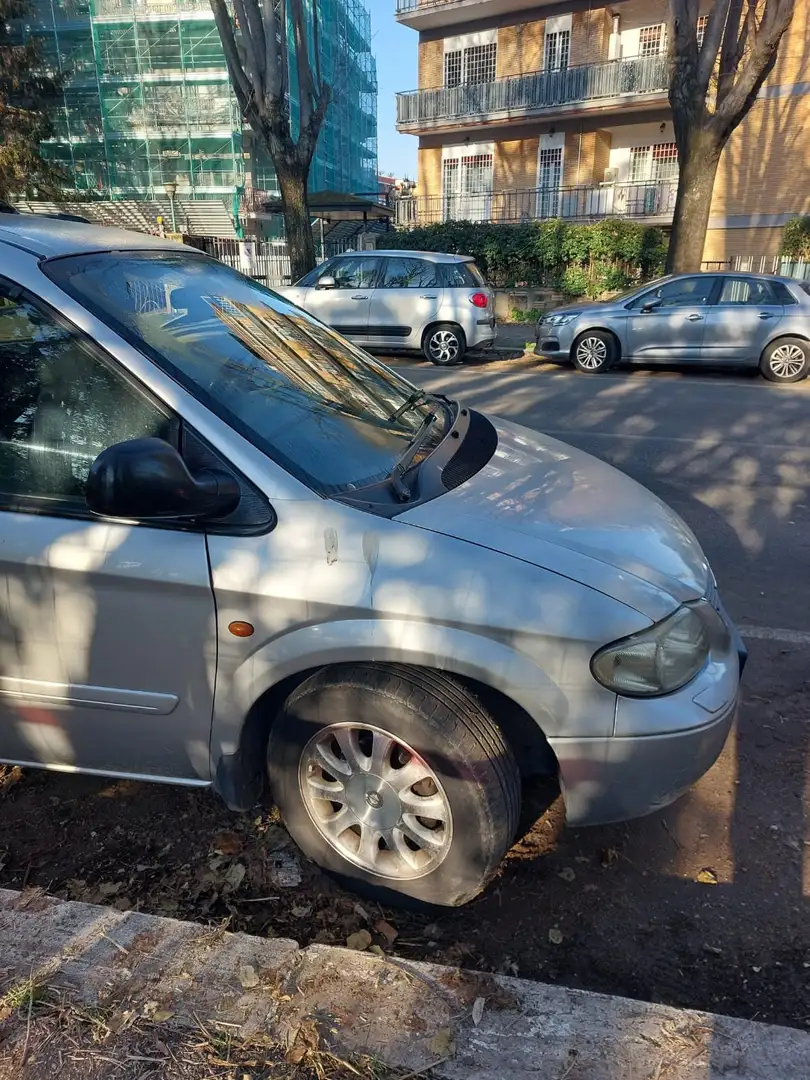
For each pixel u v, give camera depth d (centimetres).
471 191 2883
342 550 213
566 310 1302
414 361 1422
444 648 207
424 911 235
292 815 240
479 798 212
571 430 848
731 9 1398
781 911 241
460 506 231
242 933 217
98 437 229
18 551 228
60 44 3878
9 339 234
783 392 1086
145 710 236
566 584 211
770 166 2259
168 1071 176
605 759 212
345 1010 192
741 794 293
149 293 260
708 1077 177
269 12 1579
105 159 3991
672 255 1534
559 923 237
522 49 2648
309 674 231
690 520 574
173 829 271
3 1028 185
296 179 1727
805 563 498
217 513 212
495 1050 182
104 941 211
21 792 290
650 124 2514
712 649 237
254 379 254
